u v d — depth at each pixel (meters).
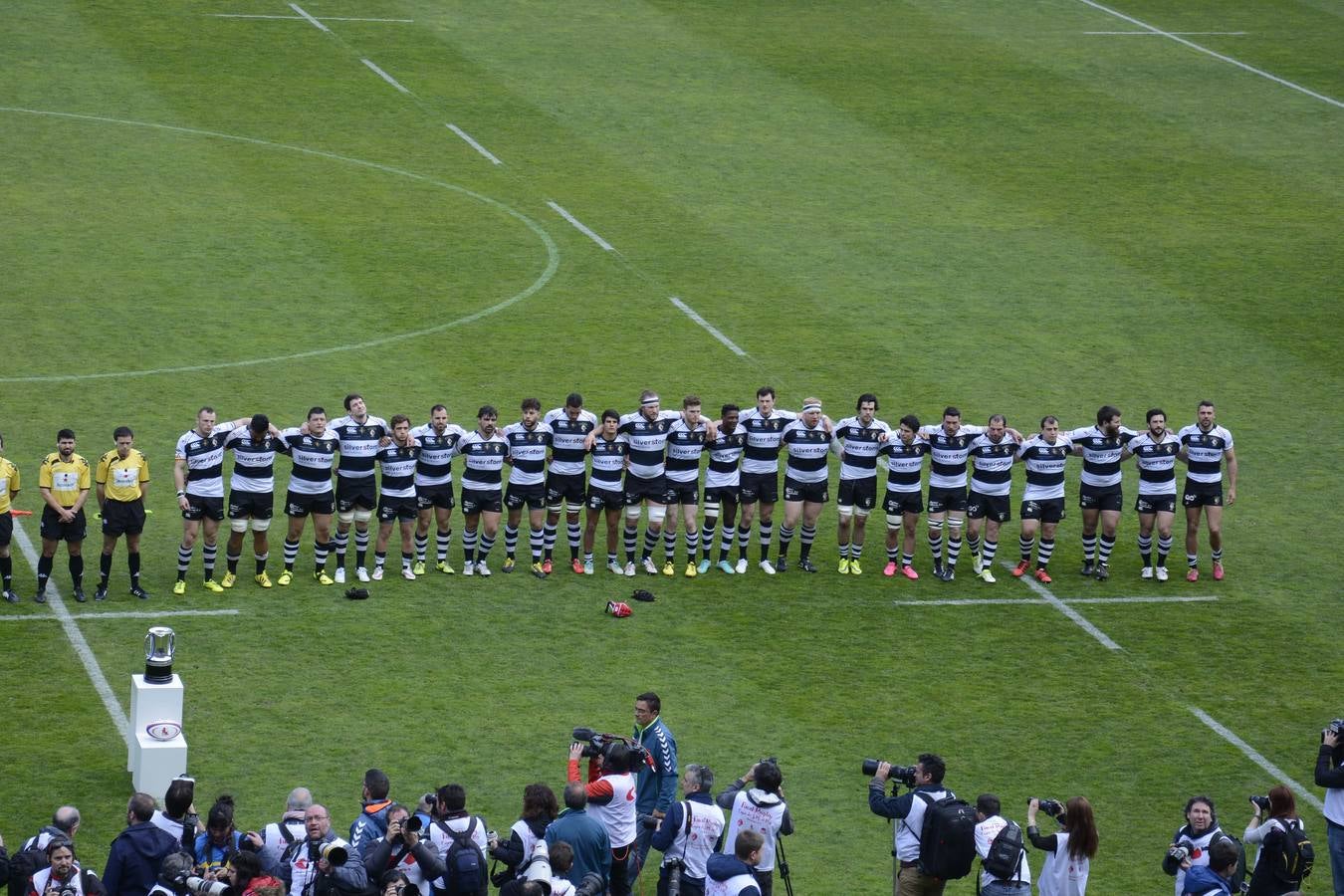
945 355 36.59
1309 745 24.08
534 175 44.94
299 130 46.53
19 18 51.78
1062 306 39.47
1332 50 58.16
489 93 50.03
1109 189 46.47
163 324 35.59
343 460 26.94
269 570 27.56
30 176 42.25
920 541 30.55
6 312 35.53
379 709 23.34
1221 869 17.83
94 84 48.06
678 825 18.50
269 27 53.38
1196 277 41.44
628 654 25.39
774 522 30.91
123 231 39.81
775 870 20.41
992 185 46.22
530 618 26.36
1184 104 52.91
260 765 21.81
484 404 33.12
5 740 21.95
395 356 34.97
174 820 17.61
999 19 59.00
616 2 57.97
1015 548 30.31
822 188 45.31
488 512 27.62
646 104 50.06
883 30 57.28
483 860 17.06
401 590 27.06
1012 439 28.47
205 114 46.91
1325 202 46.47
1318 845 21.94
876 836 21.31
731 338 36.78
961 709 24.44
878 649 26.06
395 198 42.94
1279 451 33.78
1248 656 26.50
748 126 48.97
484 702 23.72
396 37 53.56
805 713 23.98
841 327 37.69
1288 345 38.25
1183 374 36.56
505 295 38.25
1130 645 26.69
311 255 39.44
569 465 27.88
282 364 34.28
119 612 25.59
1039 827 21.53
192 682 23.70
